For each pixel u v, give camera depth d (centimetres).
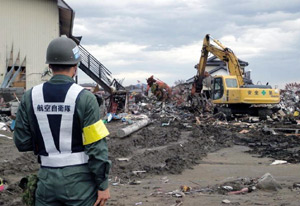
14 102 2155
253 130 2005
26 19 2806
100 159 328
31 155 1205
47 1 2822
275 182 806
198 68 3159
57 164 334
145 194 774
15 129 352
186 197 747
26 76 2794
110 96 2909
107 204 693
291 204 680
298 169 1054
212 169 1066
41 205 338
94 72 3020
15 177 934
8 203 695
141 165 1081
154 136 1739
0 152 1264
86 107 335
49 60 347
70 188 330
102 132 332
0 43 2769
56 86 342
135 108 3416
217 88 2914
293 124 2377
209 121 2538
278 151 1370
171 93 3359
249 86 2856
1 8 2775
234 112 2889
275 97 2806
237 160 1214
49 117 336
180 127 2142
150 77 3341
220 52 3009
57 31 2844
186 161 1134
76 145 336
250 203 691
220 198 734
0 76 2744
